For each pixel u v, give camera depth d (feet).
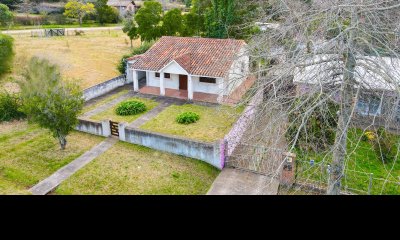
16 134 61.41
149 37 114.52
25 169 50.31
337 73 31.27
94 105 76.59
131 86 89.35
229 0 96.48
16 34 150.51
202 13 112.98
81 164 51.75
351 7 29.14
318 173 39.27
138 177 48.44
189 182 47.47
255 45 39.01
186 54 82.23
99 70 102.17
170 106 75.77
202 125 65.46
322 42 31.22
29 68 70.69
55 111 52.24
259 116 33.71
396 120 35.47
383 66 28.71
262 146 38.73
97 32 166.71
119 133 58.85
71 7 183.52
